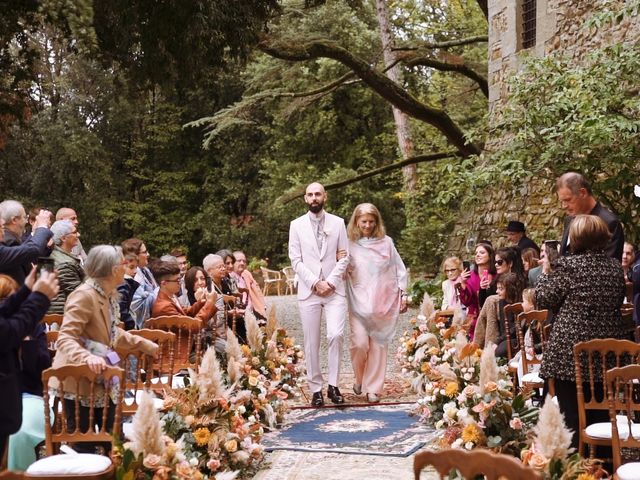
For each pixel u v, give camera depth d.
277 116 24.58
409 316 16.84
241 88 31.98
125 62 13.77
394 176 29.47
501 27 15.56
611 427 4.38
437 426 6.09
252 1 13.41
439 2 26.55
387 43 23.81
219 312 7.91
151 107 32.84
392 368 10.83
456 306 9.16
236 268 9.91
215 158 33.25
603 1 12.42
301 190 24.06
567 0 13.34
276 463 6.05
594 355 4.93
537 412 5.61
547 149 10.28
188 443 5.35
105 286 4.87
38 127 28.86
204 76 14.41
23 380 5.16
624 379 4.52
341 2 27.28
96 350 4.73
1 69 13.70
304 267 8.39
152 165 33.28
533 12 14.80
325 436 6.88
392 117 30.41
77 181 29.97
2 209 6.23
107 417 4.84
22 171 29.39
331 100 29.12
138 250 7.83
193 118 32.91
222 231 32.00
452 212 22.08
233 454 5.59
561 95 9.90
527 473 2.62
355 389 8.81
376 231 8.69
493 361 5.69
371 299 8.55
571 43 13.23
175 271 7.27
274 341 7.75
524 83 10.73
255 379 6.88
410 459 6.10
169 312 7.16
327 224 8.48
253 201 32.53
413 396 8.80
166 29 12.82
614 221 5.98
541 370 5.19
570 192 6.02
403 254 23.38
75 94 30.17
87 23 9.62
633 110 10.34
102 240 31.03
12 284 4.42
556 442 4.05
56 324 6.25
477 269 9.40
